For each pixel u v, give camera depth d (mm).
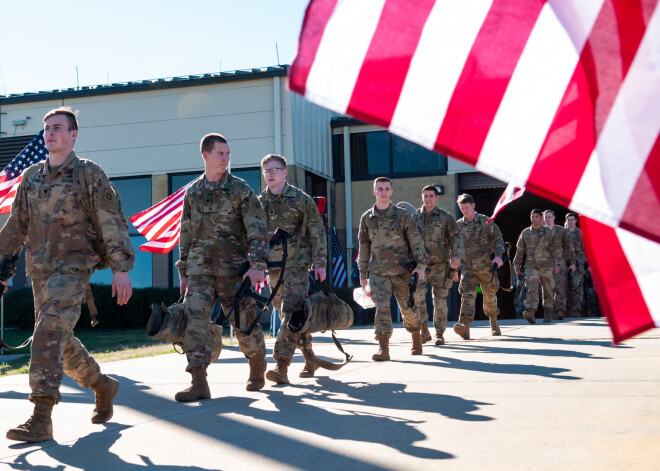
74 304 3957
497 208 10398
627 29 1957
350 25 2102
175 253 20281
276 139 19625
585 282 18516
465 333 10312
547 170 2018
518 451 3260
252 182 19953
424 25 2094
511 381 5539
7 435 3758
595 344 8555
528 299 13422
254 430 3949
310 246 6086
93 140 20875
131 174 20594
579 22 1990
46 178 4074
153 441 3771
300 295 5957
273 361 7863
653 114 1936
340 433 3801
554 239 13852
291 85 2107
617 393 4793
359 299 7969
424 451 3330
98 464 3334
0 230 4234
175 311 5145
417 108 2090
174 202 11641
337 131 22578
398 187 22000
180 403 5027
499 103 2059
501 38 2066
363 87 2090
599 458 3082
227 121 20125
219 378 6422
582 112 1997
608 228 2109
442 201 21656
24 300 18547
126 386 6066
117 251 4008
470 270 10523
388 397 4957
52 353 3865
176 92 20438
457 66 2082
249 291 5172
